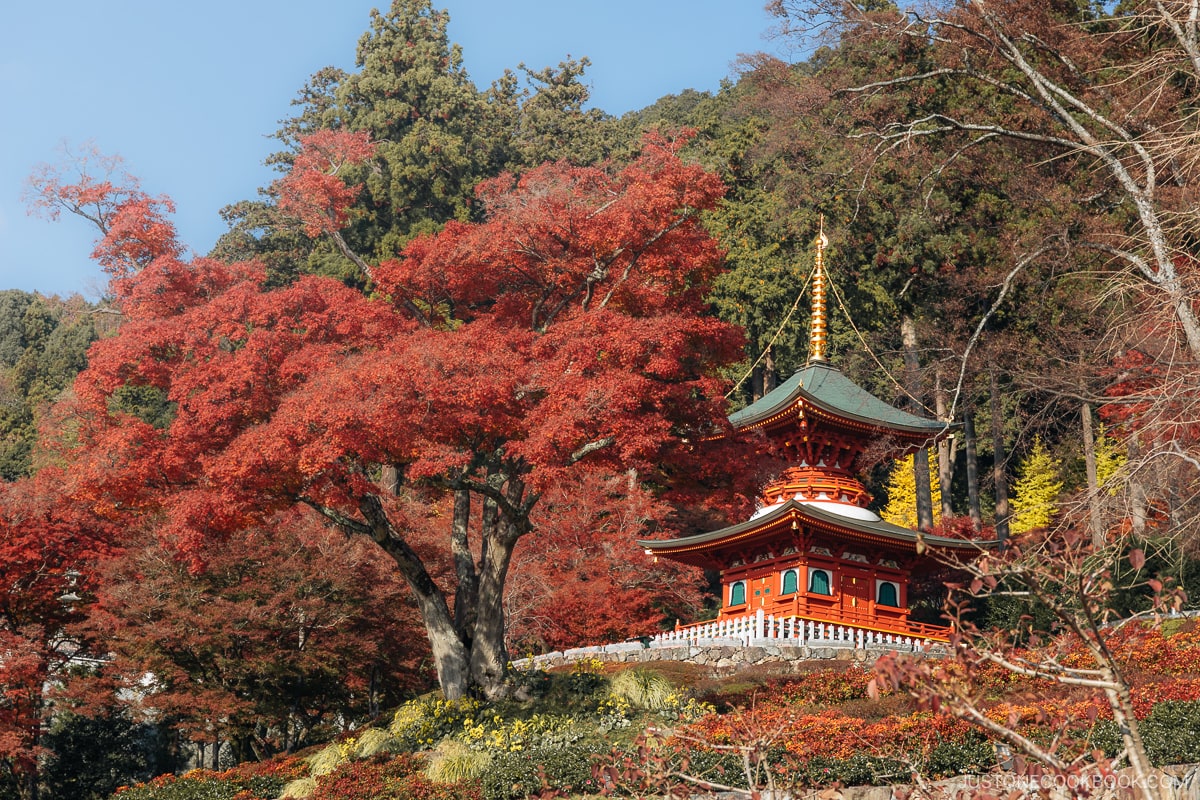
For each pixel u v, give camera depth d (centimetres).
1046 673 836
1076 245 3100
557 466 2602
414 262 3164
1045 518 5284
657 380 2966
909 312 5684
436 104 8700
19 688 3609
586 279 3103
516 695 3036
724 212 6247
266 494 2802
